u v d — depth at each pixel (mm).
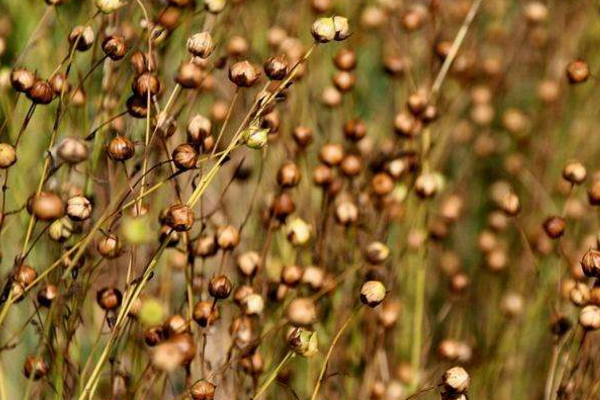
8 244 764
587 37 907
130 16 750
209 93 798
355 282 751
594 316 686
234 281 772
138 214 667
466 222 902
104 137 724
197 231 785
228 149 666
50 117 763
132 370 713
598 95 896
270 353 730
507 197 750
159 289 765
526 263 832
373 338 760
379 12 837
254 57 816
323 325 758
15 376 766
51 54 791
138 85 677
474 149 899
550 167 890
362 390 754
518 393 813
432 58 797
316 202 789
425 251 776
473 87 907
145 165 668
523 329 810
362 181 766
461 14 893
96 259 737
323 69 835
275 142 771
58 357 690
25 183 766
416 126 764
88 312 751
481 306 843
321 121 819
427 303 823
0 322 665
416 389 766
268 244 728
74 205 670
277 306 737
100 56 775
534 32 914
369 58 893
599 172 810
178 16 753
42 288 688
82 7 766
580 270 749
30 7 796
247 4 825
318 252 745
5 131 771
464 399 677
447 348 763
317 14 791
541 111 913
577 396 722
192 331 708
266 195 777
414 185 762
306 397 750
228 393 735
